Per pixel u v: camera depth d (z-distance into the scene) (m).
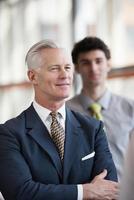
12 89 8.19
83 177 2.57
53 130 2.58
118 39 5.59
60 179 2.51
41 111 2.61
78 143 2.61
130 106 3.78
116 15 5.70
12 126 2.56
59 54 2.55
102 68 3.73
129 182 1.69
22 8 8.09
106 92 3.82
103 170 2.61
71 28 6.49
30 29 7.82
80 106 3.79
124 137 3.65
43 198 2.39
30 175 2.46
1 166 2.48
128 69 5.23
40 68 2.55
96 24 6.04
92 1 6.12
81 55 3.72
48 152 2.50
